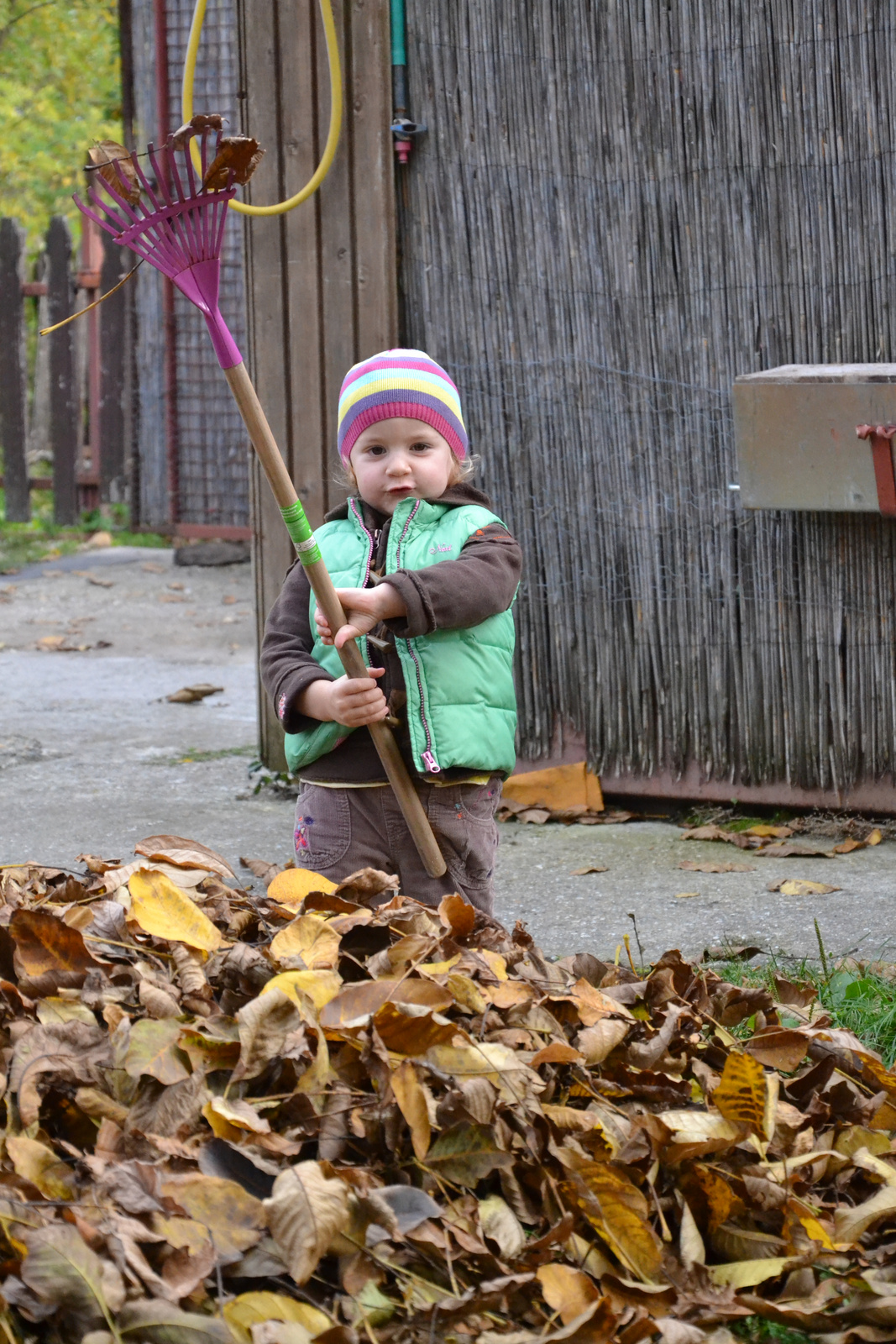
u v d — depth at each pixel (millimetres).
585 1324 1969
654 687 5566
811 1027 2955
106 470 13031
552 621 5656
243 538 11867
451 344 5648
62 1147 2137
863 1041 3297
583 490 5551
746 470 4969
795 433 4852
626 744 5629
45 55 19812
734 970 3740
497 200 5520
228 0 10859
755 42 5129
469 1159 2232
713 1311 2146
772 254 5223
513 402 5598
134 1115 2193
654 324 5395
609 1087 2539
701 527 5414
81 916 2680
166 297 11797
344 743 3582
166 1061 2236
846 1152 2590
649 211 5348
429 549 3582
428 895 3574
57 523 13250
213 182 2887
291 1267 1948
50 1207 1958
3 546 12547
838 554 5246
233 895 2996
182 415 11984
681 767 5566
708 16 5172
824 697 5348
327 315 5711
